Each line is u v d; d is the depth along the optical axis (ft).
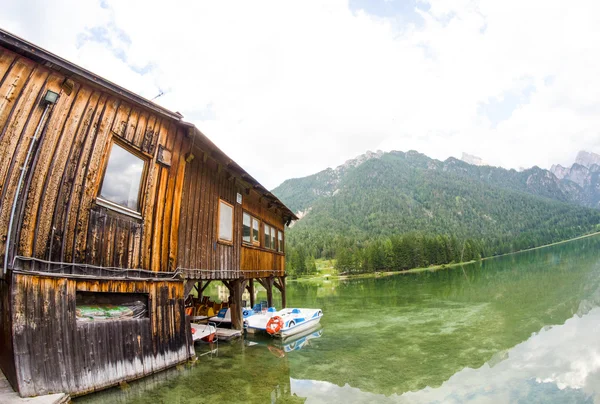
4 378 17.03
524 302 65.46
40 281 17.48
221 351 36.63
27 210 17.43
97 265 20.95
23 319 16.44
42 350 17.04
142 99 23.59
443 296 86.17
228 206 39.32
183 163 29.48
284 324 42.93
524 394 24.31
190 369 27.63
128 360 22.02
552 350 34.24
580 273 114.32
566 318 48.37
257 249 48.85
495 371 29.27
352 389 26.04
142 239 24.68
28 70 17.88
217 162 35.99
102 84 20.76
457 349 36.86
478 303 69.77
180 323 27.66
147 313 24.49
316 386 26.58
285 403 23.12
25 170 17.48
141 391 22.70
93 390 19.35
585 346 34.81
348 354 35.94
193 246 31.19
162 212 26.84
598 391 24.25
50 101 18.49
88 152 20.79
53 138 18.89
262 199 50.70
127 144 23.59
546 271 134.21
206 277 33.17
